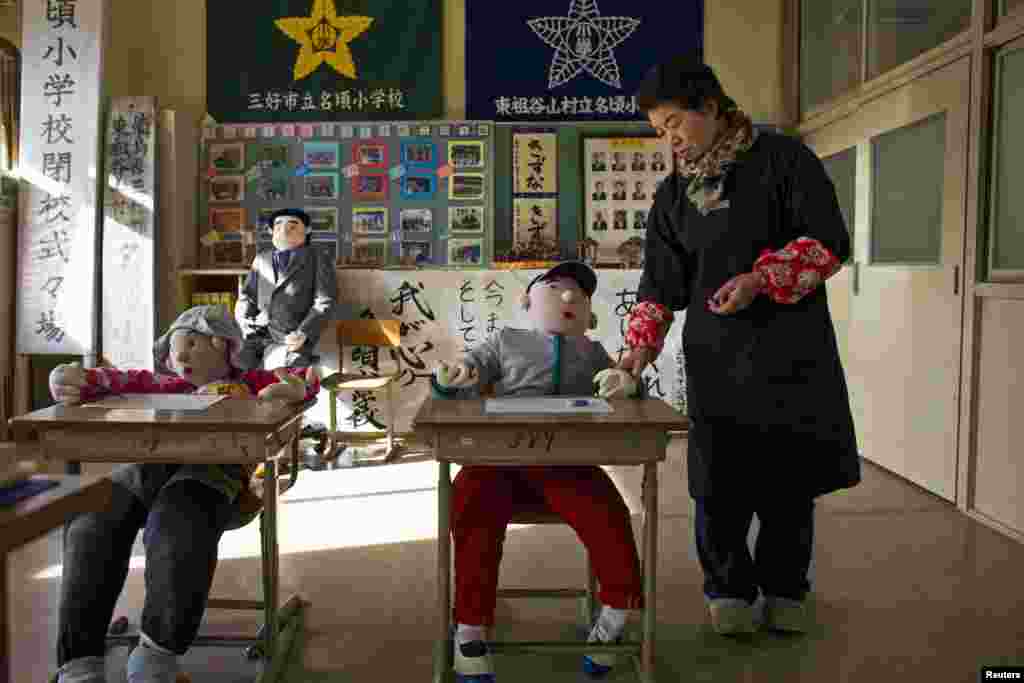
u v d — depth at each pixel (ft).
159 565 5.91
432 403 6.82
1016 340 10.34
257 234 17.62
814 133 16.96
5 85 17.11
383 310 16.71
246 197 17.62
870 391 14.46
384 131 17.61
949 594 8.66
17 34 17.19
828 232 6.87
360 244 17.67
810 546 7.75
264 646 7.06
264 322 15.65
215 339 7.50
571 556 9.95
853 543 10.29
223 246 17.61
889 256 13.80
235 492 6.61
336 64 17.92
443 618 6.57
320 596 8.67
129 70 17.89
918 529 10.82
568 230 17.76
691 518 11.43
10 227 16.66
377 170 17.62
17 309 16.48
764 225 7.13
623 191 17.71
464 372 7.01
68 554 6.17
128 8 17.80
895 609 8.29
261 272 15.65
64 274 16.42
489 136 17.58
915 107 12.69
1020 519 10.36
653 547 6.50
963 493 11.50
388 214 17.65
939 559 9.71
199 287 17.65
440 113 17.98
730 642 7.59
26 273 16.42
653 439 6.22
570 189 17.75
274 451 6.59
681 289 7.86
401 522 11.32
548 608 8.45
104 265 16.44
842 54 15.48
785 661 7.18
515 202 17.72
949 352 11.83
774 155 7.09
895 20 13.41
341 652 7.36
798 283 6.75
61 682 6.03
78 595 6.08
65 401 6.80
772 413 7.21
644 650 6.61
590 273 7.63
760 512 7.76
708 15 17.90
